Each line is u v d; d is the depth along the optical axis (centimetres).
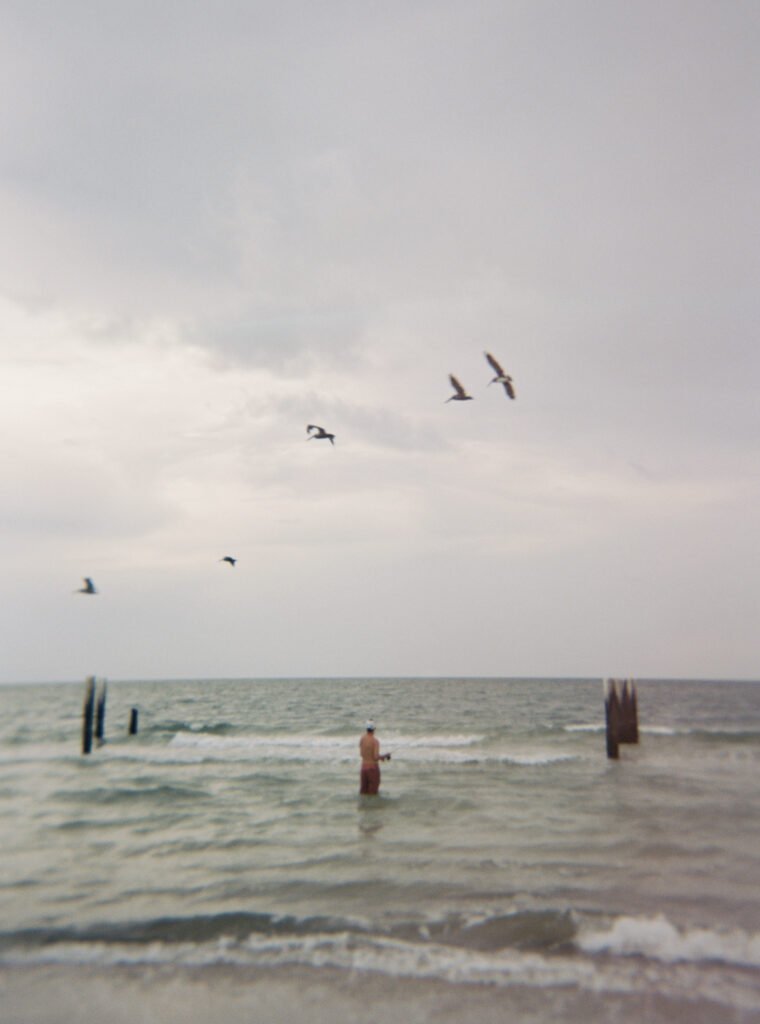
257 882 1102
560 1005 704
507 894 1034
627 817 1572
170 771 2402
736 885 1073
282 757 2786
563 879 1108
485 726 4153
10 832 1453
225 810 1688
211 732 3881
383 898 1023
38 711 7038
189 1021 681
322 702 7612
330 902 1007
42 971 793
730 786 2014
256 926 916
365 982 759
